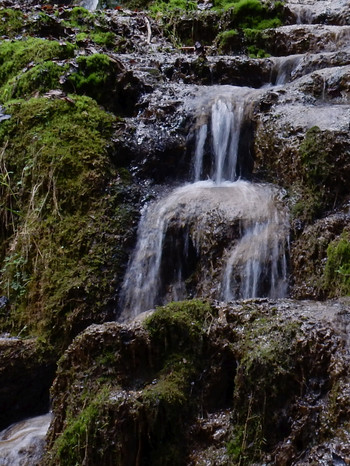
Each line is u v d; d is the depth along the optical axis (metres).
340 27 6.74
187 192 4.43
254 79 6.08
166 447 2.82
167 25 7.57
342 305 3.06
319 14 7.57
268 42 6.94
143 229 4.26
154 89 5.39
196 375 2.96
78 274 4.07
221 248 3.94
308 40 6.73
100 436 2.78
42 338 3.90
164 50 6.86
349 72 4.97
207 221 4.04
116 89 5.31
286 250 3.80
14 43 5.98
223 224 3.99
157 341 3.04
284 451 2.56
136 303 4.05
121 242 4.21
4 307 4.20
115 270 4.12
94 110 4.86
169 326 3.04
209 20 7.47
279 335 2.80
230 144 4.81
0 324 4.15
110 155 4.64
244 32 7.00
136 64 5.96
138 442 2.80
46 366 3.84
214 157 4.85
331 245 3.57
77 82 5.21
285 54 6.86
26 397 3.83
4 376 3.74
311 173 4.06
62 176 4.44
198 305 3.11
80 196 4.36
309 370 2.68
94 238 4.20
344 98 4.90
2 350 3.77
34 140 4.62
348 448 2.35
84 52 5.89
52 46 5.68
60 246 4.21
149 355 3.03
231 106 4.91
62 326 3.93
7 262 4.35
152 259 4.12
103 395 2.87
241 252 3.86
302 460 2.50
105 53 5.94
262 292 3.75
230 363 2.93
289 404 2.65
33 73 5.25
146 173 4.69
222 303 3.14
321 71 5.15
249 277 3.78
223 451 2.72
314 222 3.86
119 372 3.01
